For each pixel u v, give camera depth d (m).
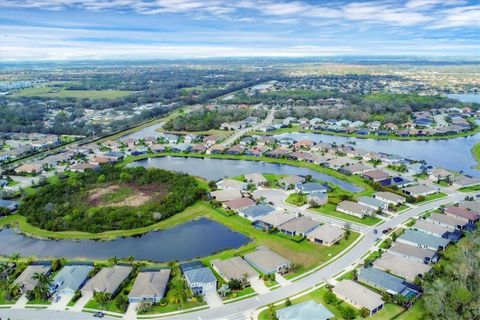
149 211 171.50
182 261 135.38
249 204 178.25
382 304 106.94
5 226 168.38
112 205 181.88
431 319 97.44
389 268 123.88
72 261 135.75
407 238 143.00
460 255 122.00
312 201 178.12
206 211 177.12
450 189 197.12
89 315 106.88
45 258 140.12
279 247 142.88
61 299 114.19
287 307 106.25
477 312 92.50
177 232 159.00
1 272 125.62
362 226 157.38
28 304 112.06
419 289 113.81
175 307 109.56
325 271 125.94
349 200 182.38
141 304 107.88
